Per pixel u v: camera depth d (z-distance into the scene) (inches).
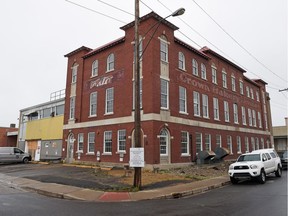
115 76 984.9
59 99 1364.4
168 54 927.0
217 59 1253.7
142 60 885.2
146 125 828.0
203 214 325.1
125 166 842.8
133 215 323.3
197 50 1083.9
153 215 322.7
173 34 970.7
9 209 351.6
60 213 333.1
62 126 1304.1
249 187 559.8
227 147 1220.5
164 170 801.6
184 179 639.1
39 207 368.5
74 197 444.5
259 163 626.5
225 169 896.9
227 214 323.6
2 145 1878.7
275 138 2284.7
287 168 992.2
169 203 401.7
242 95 1461.6
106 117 989.2
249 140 1459.2
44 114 1497.3
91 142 1049.5
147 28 888.9
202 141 1039.6
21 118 1723.7
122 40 973.8
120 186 530.3
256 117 1616.6
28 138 1587.1
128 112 904.3
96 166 949.8
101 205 388.2
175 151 884.6
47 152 1382.9
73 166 992.9
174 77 939.3
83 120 1104.8
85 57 1155.9
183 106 975.6
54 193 476.4
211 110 1138.0
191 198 446.6
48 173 787.4
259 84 1737.2
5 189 541.6
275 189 516.1
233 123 1309.1
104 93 1020.5
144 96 855.1
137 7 548.4
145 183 572.1
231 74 1369.3
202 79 1109.7
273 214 315.6
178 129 916.6
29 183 602.5
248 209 347.3
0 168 1015.0
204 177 691.4
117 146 920.3
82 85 1149.1
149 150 804.6
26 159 1314.0
